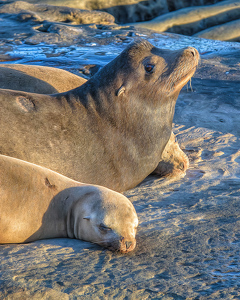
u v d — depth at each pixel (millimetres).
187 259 12500
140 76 18797
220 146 26688
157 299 10188
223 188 19797
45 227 13602
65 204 13922
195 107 34594
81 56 45781
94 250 13117
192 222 15531
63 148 16906
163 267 11945
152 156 19500
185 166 22344
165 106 19500
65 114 17625
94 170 17594
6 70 23000
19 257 12258
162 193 19328
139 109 18859
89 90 18844
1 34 54438
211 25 75375
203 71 44781
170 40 59781
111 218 13148
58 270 11539
